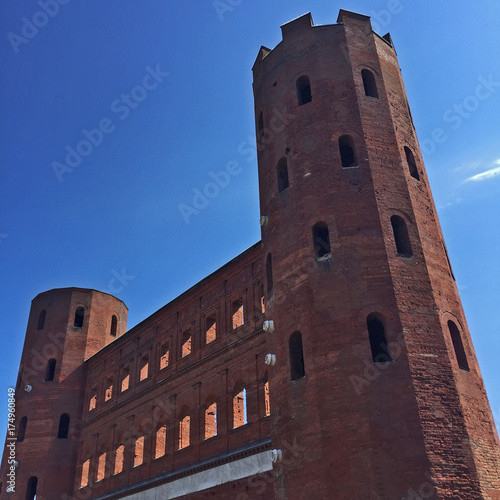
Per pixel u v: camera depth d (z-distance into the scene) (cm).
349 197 2695
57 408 4738
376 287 2461
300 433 2352
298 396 2428
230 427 3112
